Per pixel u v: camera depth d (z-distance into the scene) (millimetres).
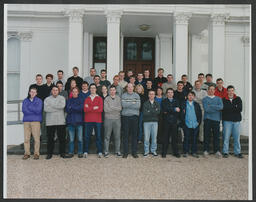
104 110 6504
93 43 11656
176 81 8805
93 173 5066
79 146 6543
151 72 11781
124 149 6512
